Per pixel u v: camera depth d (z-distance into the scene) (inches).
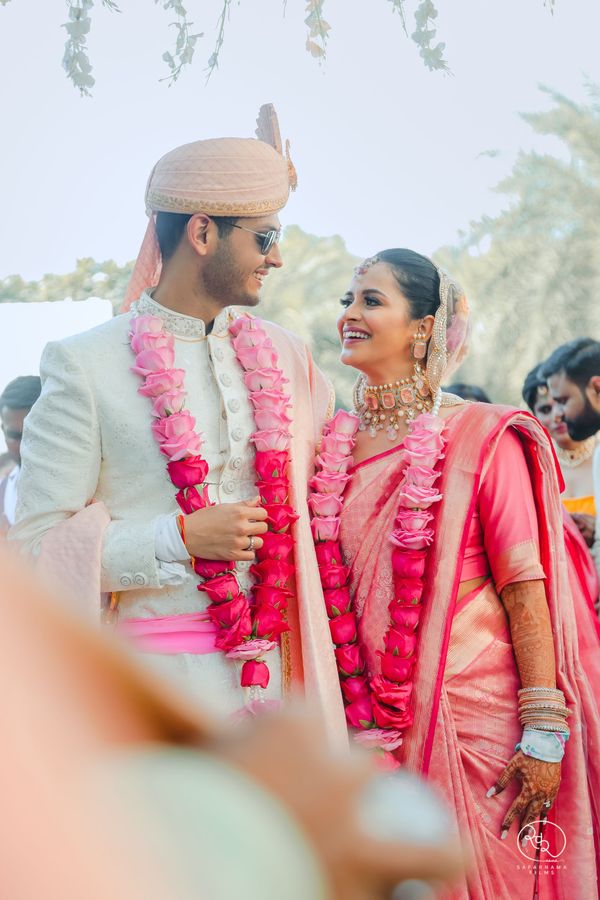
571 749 101.5
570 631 102.3
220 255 96.1
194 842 13.1
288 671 97.3
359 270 106.8
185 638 92.7
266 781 15.6
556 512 103.2
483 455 99.4
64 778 12.1
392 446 104.3
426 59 140.2
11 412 176.9
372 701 97.7
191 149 96.0
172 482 92.7
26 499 92.5
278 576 94.3
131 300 102.1
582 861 100.5
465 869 16.1
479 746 98.7
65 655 13.1
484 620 100.4
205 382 97.7
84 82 132.0
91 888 11.6
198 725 15.9
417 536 97.7
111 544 90.9
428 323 104.2
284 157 103.9
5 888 11.3
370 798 15.9
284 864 13.6
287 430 98.6
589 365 174.1
